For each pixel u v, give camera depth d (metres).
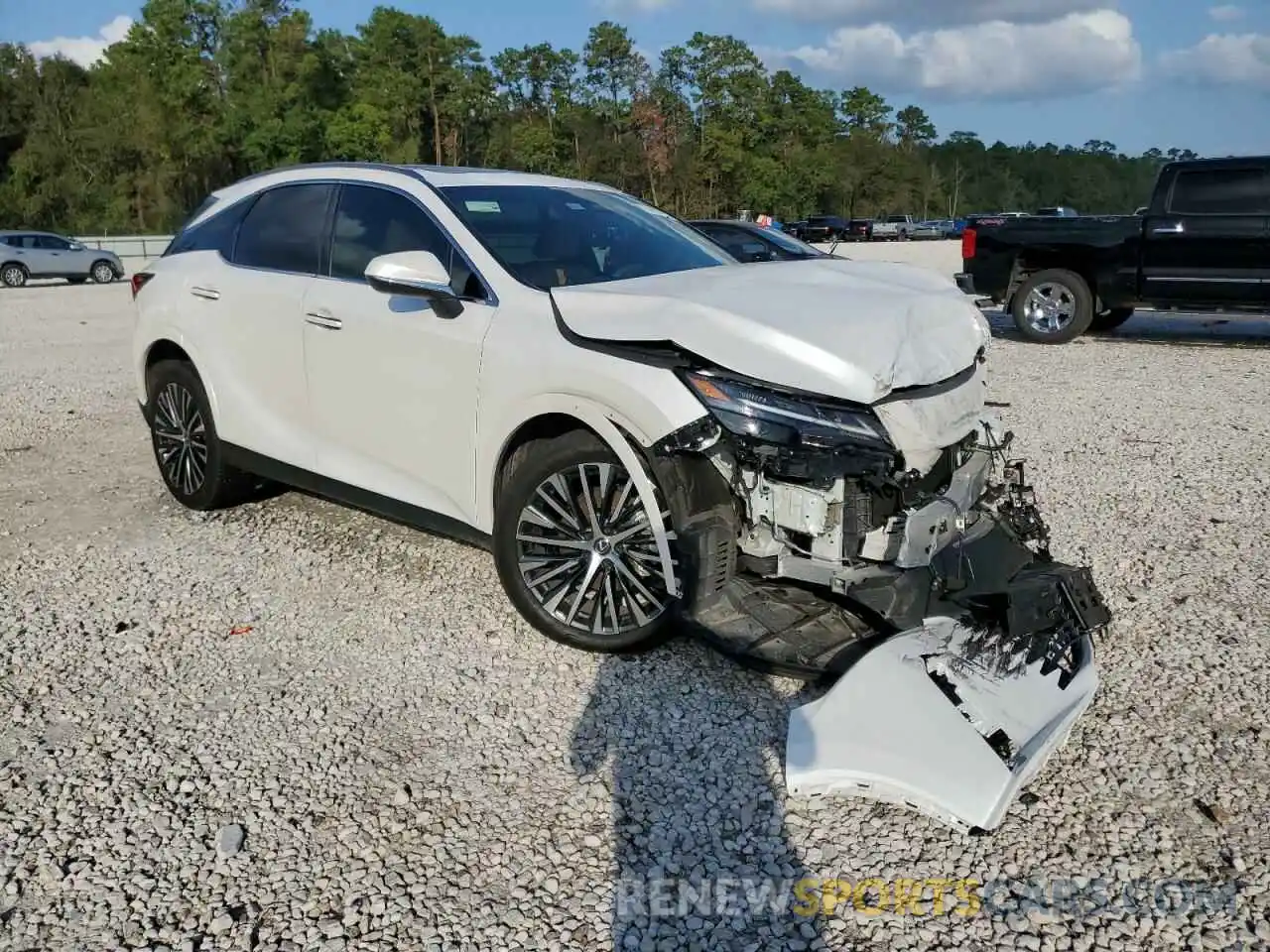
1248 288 10.60
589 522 3.64
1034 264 11.96
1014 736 2.96
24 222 68.56
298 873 2.68
